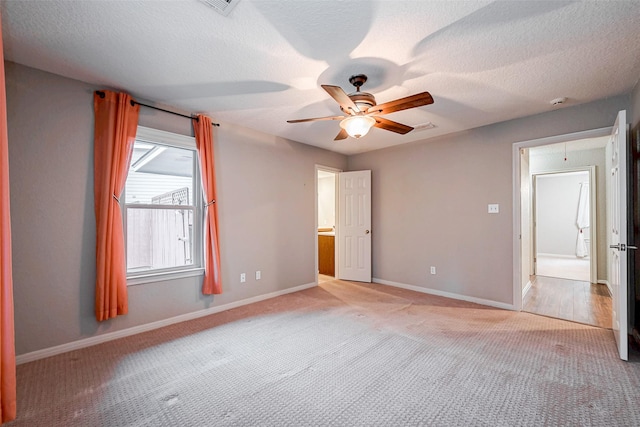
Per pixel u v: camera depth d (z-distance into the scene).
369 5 1.68
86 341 2.63
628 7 1.68
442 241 4.29
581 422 1.63
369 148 5.09
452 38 1.99
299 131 4.12
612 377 2.07
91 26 1.86
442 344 2.64
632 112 2.81
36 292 2.40
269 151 4.23
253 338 2.80
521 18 1.78
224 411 1.76
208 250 3.41
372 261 5.23
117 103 2.77
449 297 4.19
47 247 2.45
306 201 4.80
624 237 2.35
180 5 1.67
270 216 4.24
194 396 1.91
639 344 2.59
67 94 2.55
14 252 2.31
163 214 3.37
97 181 2.67
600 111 3.03
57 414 1.73
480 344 2.63
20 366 2.28
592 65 2.34
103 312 2.62
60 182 2.51
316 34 1.95
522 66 2.36
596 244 4.95
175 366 2.29
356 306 3.78
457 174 4.13
